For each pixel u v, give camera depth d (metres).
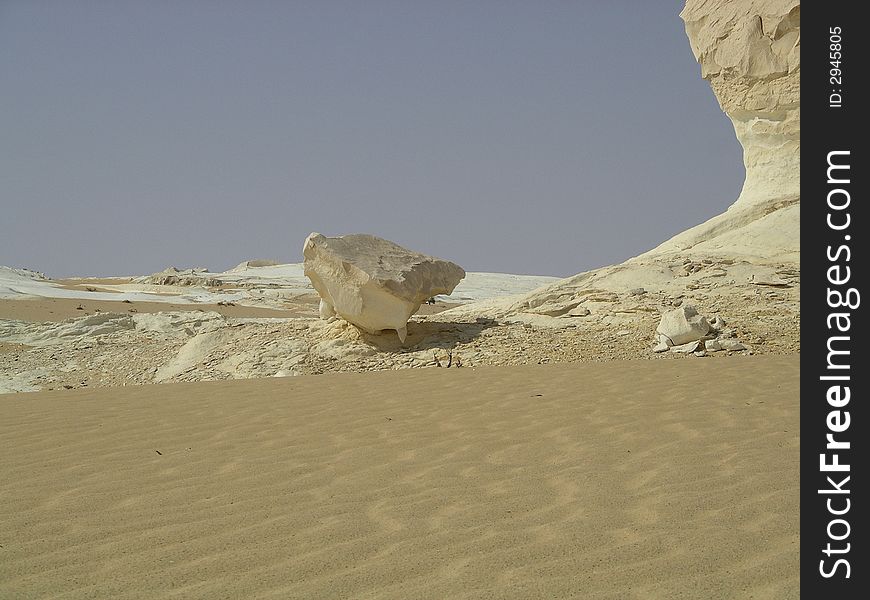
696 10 21.67
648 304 15.70
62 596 3.77
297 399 8.31
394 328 14.32
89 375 16.11
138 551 4.28
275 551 4.22
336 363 13.92
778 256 17.98
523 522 4.50
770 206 20.16
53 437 6.86
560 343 13.95
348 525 4.56
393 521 4.61
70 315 29.48
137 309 33.03
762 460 5.51
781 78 20.19
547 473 5.45
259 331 16.08
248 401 8.28
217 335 16.22
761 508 4.58
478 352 13.74
